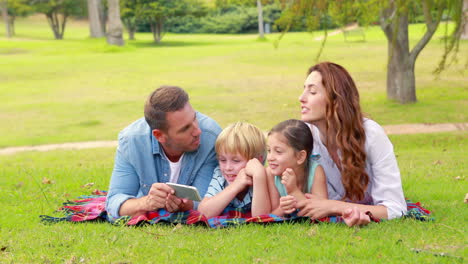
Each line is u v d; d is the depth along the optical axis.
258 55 31.02
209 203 4.02
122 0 49.38
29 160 9.91
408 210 4.00
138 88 20.98
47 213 4.72
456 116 13.19
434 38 32.59
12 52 36.34
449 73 20.44
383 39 38.41
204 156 4.26
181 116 3.86
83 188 5.89
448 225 3.85
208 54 32.97
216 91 19.75
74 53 35.22
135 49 38.09
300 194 3.83
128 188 4.27
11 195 5.53
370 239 3.46
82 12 55.03
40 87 21.89
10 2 54.47
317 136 4.05
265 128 13.55
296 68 25.31
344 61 26.31
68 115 16.31
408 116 13.38
